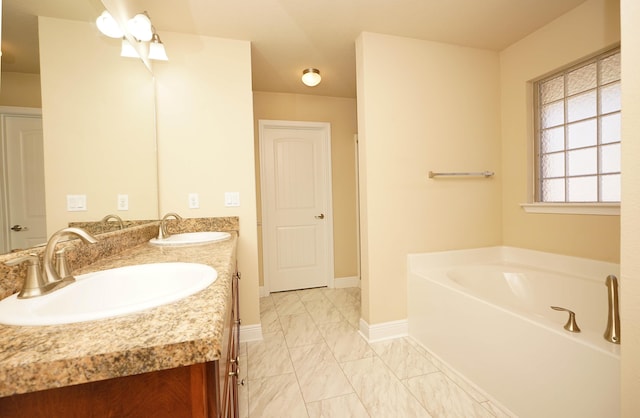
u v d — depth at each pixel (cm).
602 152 186
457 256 226
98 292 84
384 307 210
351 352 192
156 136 190
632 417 75
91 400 44
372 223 207
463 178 229
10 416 42
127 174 154
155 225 182
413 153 215
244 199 206
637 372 74
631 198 74
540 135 222
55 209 98
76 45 112
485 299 152
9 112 77
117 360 42
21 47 82
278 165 322
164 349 43
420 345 200
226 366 75
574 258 191
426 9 180
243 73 206
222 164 202
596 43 177
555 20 197
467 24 198
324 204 336
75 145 111
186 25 188
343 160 336
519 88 224
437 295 183
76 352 41
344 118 334
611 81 180
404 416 134
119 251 128
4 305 61
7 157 76
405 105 212
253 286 210
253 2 168
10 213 77
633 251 74
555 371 116
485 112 234
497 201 240
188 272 95
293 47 220
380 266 209
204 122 199
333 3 172
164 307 59
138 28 146
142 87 174
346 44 218
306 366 176
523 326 129
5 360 40
